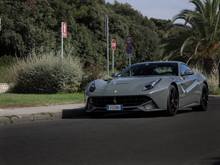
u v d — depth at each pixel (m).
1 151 8.85
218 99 21.25
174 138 9.97
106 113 14.38
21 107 15.79
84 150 8.83
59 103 17.19
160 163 7.77
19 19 43.50
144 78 13.74
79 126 11.95
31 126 12.22
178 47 34.38
